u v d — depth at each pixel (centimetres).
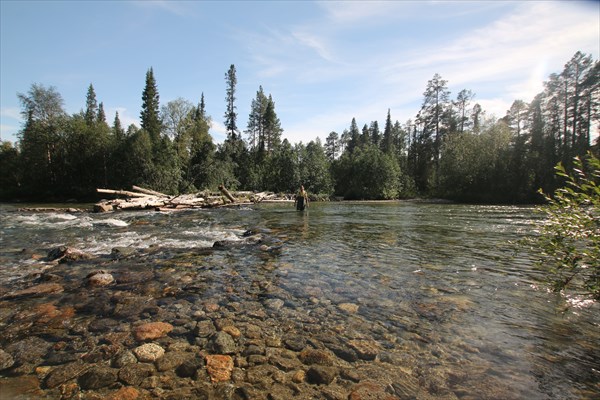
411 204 3488
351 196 5234
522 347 352
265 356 336
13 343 358
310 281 592
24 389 279
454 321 420
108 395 274
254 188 4803
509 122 4956
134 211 2111
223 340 365
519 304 477
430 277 617
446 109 5544
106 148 4288
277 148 6456
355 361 328
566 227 348
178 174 4000
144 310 452
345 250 873
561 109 4203
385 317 434
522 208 2678
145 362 323
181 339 371
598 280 363
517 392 277
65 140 4191
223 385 288
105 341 364
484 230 1254
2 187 4378
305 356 336
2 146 4878
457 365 319
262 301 491
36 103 4197
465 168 4053
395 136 8506
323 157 5588
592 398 267
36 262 723
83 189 4041
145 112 5588
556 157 3816
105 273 599
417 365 320
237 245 924
